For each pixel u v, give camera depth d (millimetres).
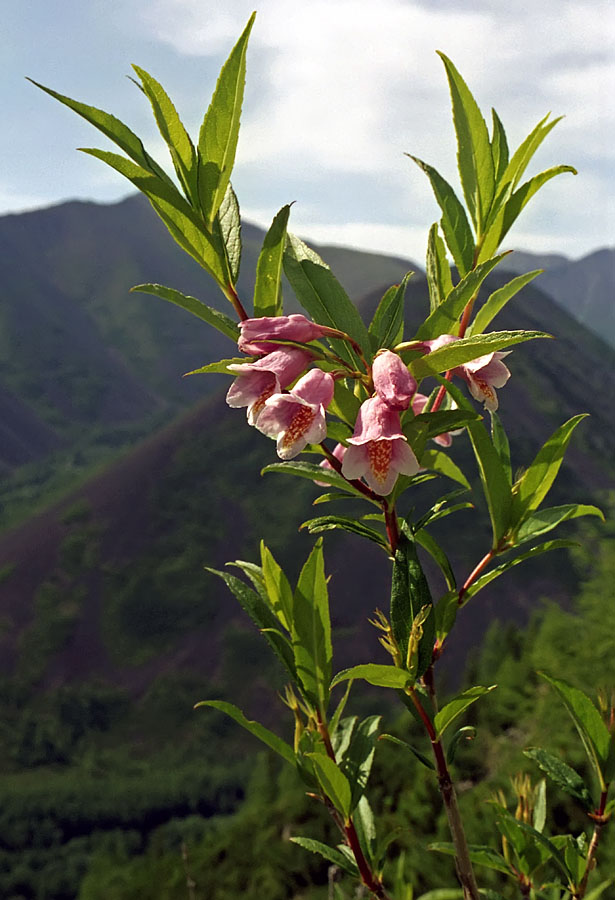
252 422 1646
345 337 1694
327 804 1777
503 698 19359
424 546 1833
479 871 9859
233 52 1676
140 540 146375
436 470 1977
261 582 1918
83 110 1632
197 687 122562
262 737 1771
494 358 1860
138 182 1688
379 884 1715
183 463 158250
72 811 98688
